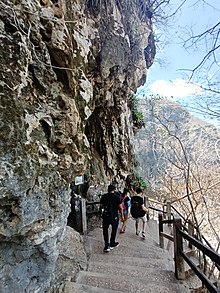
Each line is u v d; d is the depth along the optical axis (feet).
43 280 10.16
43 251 9.36
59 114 10.12
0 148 6.92
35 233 8.54
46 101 9.80
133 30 27.81
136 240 24.75
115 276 15.74
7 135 7.12
